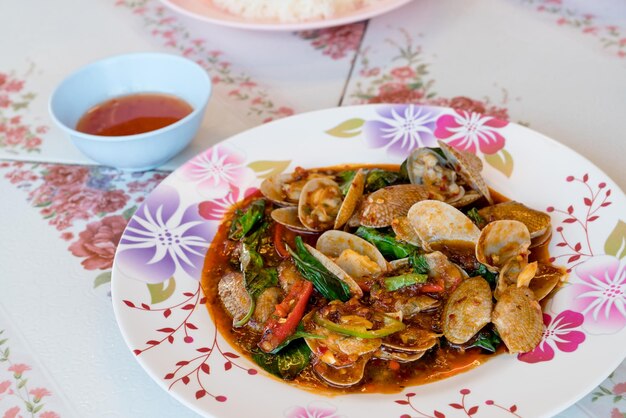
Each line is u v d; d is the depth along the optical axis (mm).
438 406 433
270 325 476
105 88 631
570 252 494
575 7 727
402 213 515
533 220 507
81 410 464
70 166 617
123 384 474
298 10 669
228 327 484
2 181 607
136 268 506
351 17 658
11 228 569
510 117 617
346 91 660
